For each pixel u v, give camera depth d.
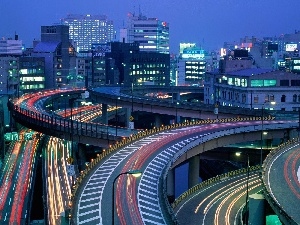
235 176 112.81
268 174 83.06
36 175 127.62
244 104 196.00
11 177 122.62
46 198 99.56
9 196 106.69
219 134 116.38
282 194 71.12
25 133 179.50
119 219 64.44
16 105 181.12
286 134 130.75
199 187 102.94
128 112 196.62
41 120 146.62
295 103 193.00
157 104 180.38
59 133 137.25
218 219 83.50
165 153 101.12
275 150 99.44
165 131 127.56
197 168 114.94
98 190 76.94
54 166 129.88
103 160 96.56
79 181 79.94
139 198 73.25
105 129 135.00
